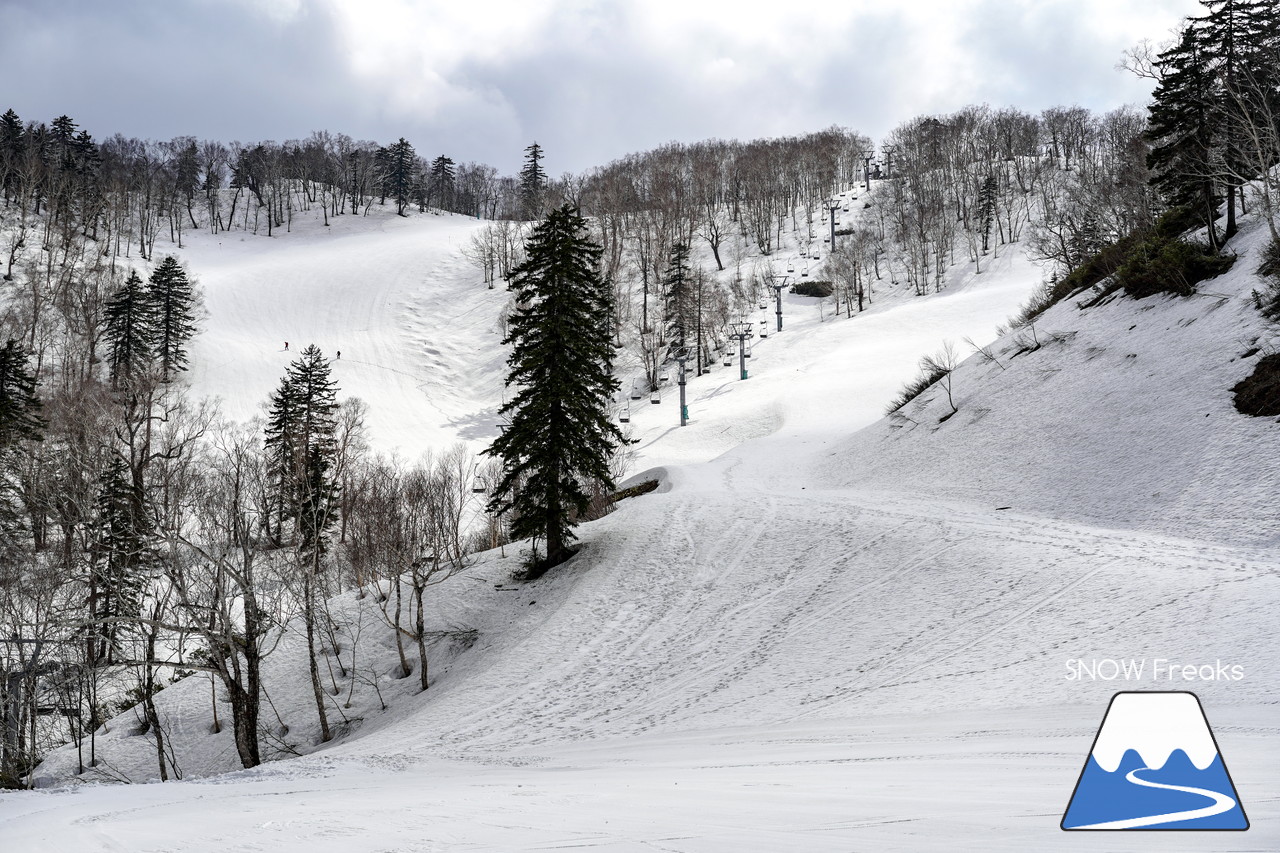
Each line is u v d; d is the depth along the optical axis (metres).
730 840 4.38
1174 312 33.09
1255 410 24.94
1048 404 34.31
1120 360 33.25
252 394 87.69
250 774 11.73
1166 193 39.91
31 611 28.86
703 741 14.74
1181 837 3.96
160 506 30.39
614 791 7.20
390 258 140.00
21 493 32.94
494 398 99.00
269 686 32.84
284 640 35.78
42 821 6.73
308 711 30.48
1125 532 23.53
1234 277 31.64
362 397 94.44
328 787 9.20
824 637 22.36
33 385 49.91
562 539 34.97
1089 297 41.25
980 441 35.59
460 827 5.34
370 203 179.50
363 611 36.66
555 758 14.02
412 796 7.36
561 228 33.69
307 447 47.19
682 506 37.66
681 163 179.38
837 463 44.81
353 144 195.62
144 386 44.69
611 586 30.00
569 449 33.41
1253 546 20.11
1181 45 35.12
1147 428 28.14
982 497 30.95
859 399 66.25
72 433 34.84
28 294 86.56
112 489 30.06
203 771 28.55
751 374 87.25
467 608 33.84
